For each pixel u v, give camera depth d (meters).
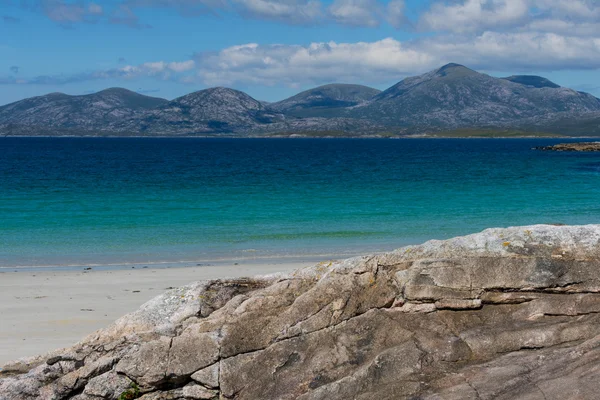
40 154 163.25
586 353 8.22
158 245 31.83
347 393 8.44
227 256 29.12
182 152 188.50
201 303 9.97
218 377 8.94
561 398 7.48
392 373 8.58
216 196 55.25
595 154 158.88
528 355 8.54
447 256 9.45
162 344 9.14
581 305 9.11
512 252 9.39
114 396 9.06
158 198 53.41
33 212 43.78
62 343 16.19
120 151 194.00
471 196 55.09
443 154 170.88
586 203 48.38
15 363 9.92
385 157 152.12
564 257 9.31
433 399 7.93
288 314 9.27
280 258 28.61
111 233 35.31
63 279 24.17
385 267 9.58
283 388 8.73
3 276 24.66
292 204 49.09
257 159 140.75
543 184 67.94
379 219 40.66
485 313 9.30
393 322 9.19
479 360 8.68
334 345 9.03
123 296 21.53
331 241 32.75
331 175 84.88
